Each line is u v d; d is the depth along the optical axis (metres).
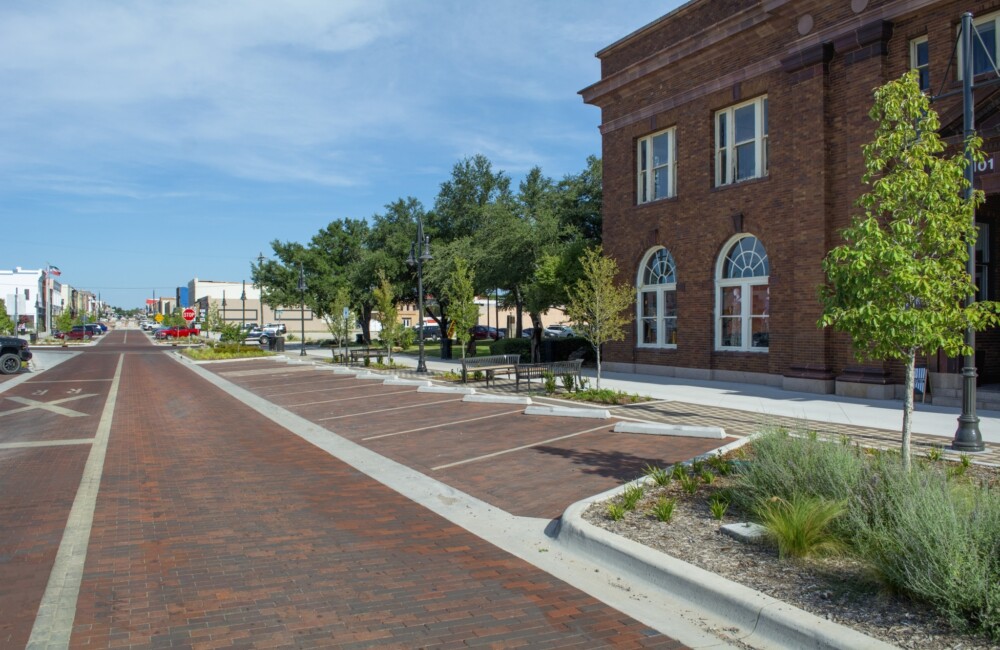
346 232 53.81
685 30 20.70
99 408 16.44
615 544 5.57
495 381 20.30
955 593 4.06
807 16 16.58
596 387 16.81
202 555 5.77
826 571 4.96
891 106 6.84
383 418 13.90
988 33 13.57
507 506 7.38
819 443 7.07
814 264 16.19
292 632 4.32
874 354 6.73
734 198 18.70
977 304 6.55
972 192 7.04
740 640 4.27
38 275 88.81
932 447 9.01
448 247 33.81
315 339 70.81
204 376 26.69
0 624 4.41
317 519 6.89
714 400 14.93
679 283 20.48
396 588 5.07
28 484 8.38
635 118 22.06
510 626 4.44
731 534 5.74
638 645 4.19
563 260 23.94
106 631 4.31
